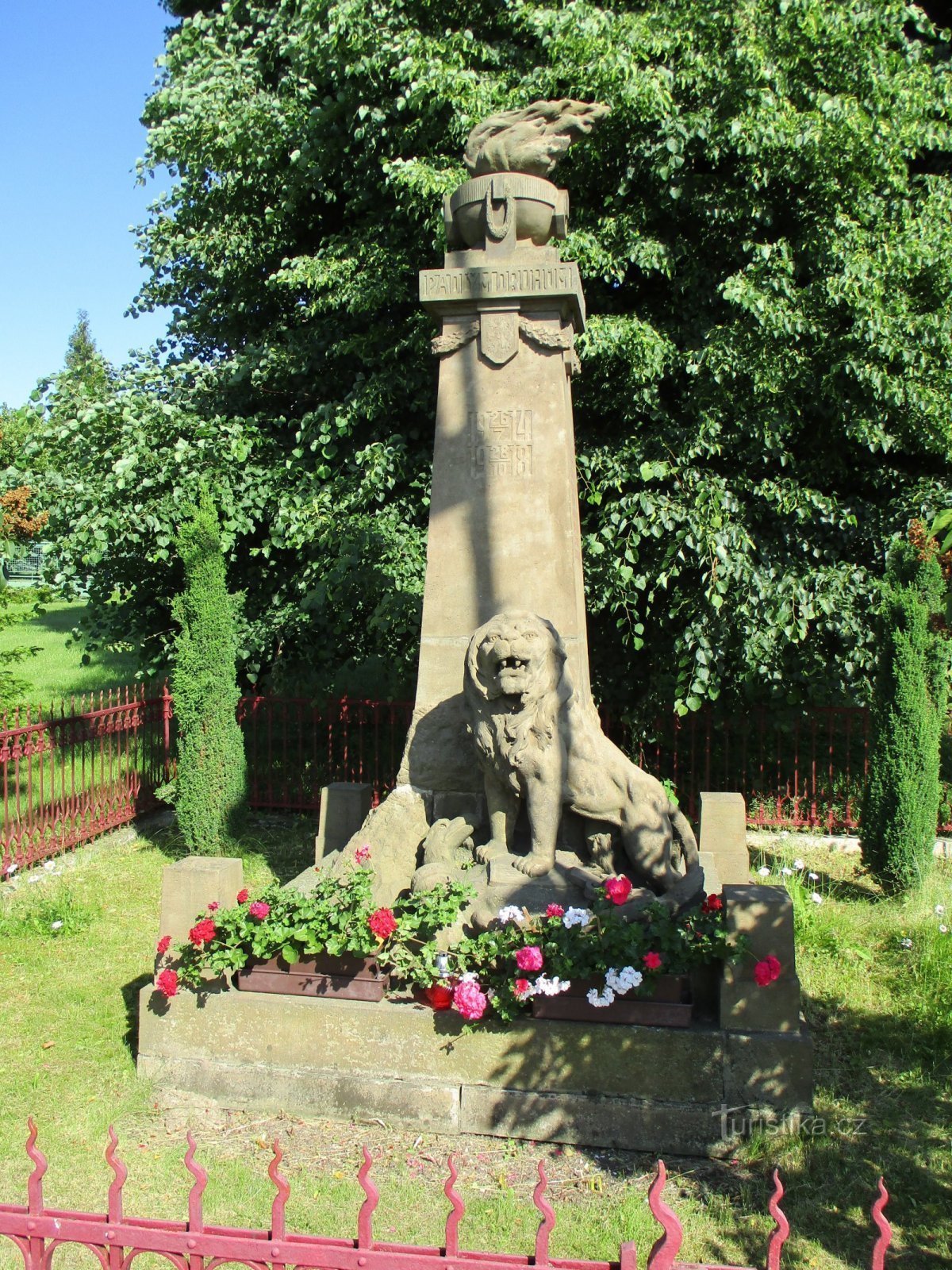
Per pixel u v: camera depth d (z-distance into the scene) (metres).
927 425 8.28
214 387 10.32
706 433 8.02
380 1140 4.19
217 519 8.77
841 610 8.27
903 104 8.28
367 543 8.55
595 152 8.24
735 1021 4.17
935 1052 4.89
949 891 7.41
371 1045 4.36
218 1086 4.50
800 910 6.30
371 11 8.58
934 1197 3.78
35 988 5.72
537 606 5.64
